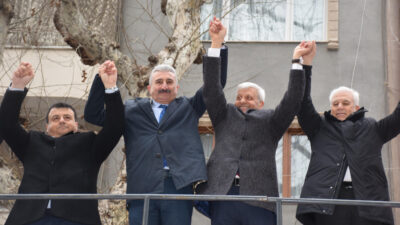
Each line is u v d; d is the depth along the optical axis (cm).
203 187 554
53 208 544
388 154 1020
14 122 568
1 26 724
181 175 542
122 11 1145
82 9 1025
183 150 557
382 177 579
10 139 571
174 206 544
